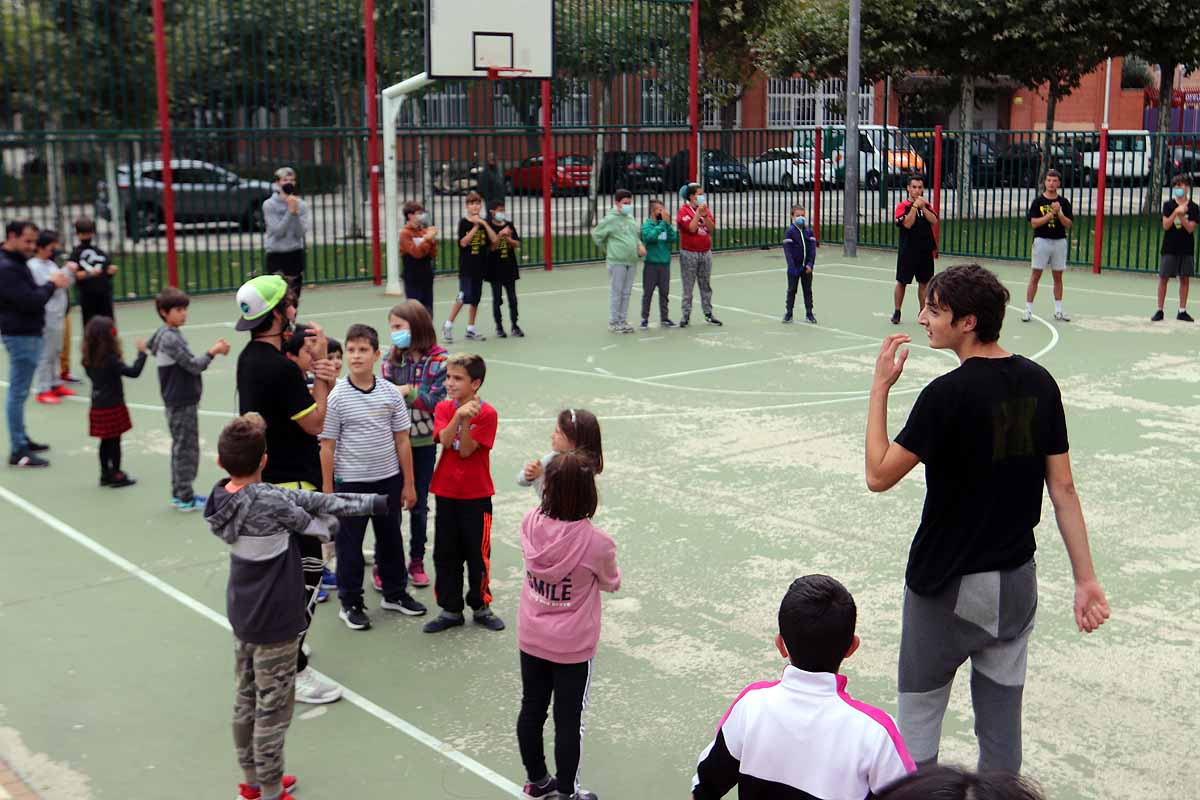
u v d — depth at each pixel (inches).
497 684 228.8
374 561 281.0
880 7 1110.4
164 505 341.1
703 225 624.7
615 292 612.1
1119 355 551.2
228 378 505.4
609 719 213.3
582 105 895.1
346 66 786.2
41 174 684.7
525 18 743.7
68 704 219.8
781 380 500.4
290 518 177.5
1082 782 189.3
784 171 1013.8
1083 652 239.5
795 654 122.6
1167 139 877.2
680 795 187.3
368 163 840.9
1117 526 315.0
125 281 748.0
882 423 162.4
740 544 303.7
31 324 374.6
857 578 279.7
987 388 154.3
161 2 686.5
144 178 816.3
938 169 914.7
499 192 861.8
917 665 163.0
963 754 200.4
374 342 248.1
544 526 179.2
